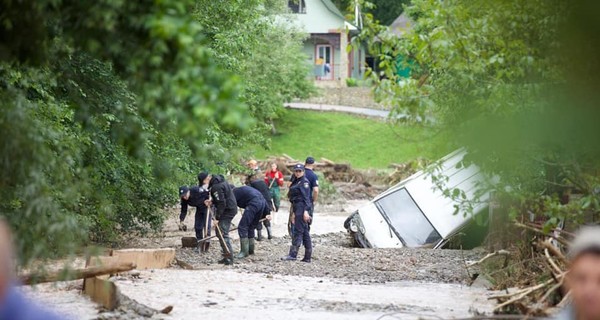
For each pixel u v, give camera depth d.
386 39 27.25
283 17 108.69
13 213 19.42
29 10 15.35
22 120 18.59
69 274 20.11
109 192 38.44
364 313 25.39
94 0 13.81
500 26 24.53
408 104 25.67
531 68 23.44
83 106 22.50
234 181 68.75
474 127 23.53
